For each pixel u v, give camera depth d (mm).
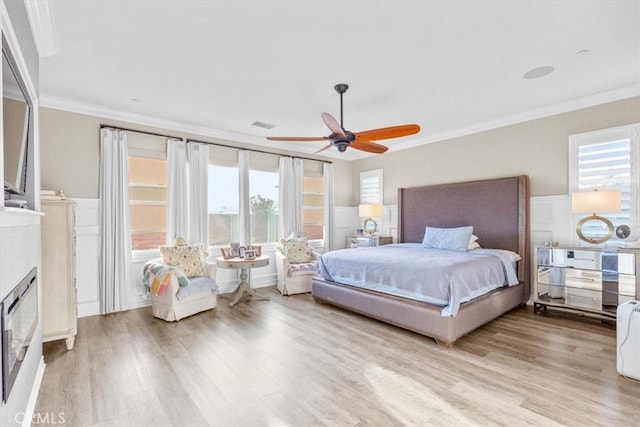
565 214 3941
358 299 3705
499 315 3566
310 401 2076
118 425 1852
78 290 3775
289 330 3359
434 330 2959
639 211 3404
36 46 2350
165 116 4297
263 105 3896
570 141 3898
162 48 2596
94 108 3881
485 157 4730
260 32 2379
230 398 2113
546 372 2420
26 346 1850
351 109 4066
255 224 5453
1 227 1358
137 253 4234
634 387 2197
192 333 3268
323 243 6348
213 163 4941
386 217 6227
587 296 3498
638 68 3004
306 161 6168
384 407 2008
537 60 2838
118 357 2713
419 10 2137
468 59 2807
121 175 4047
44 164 3617
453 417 1900
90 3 2033
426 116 4355
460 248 4250
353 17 2207
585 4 2090
